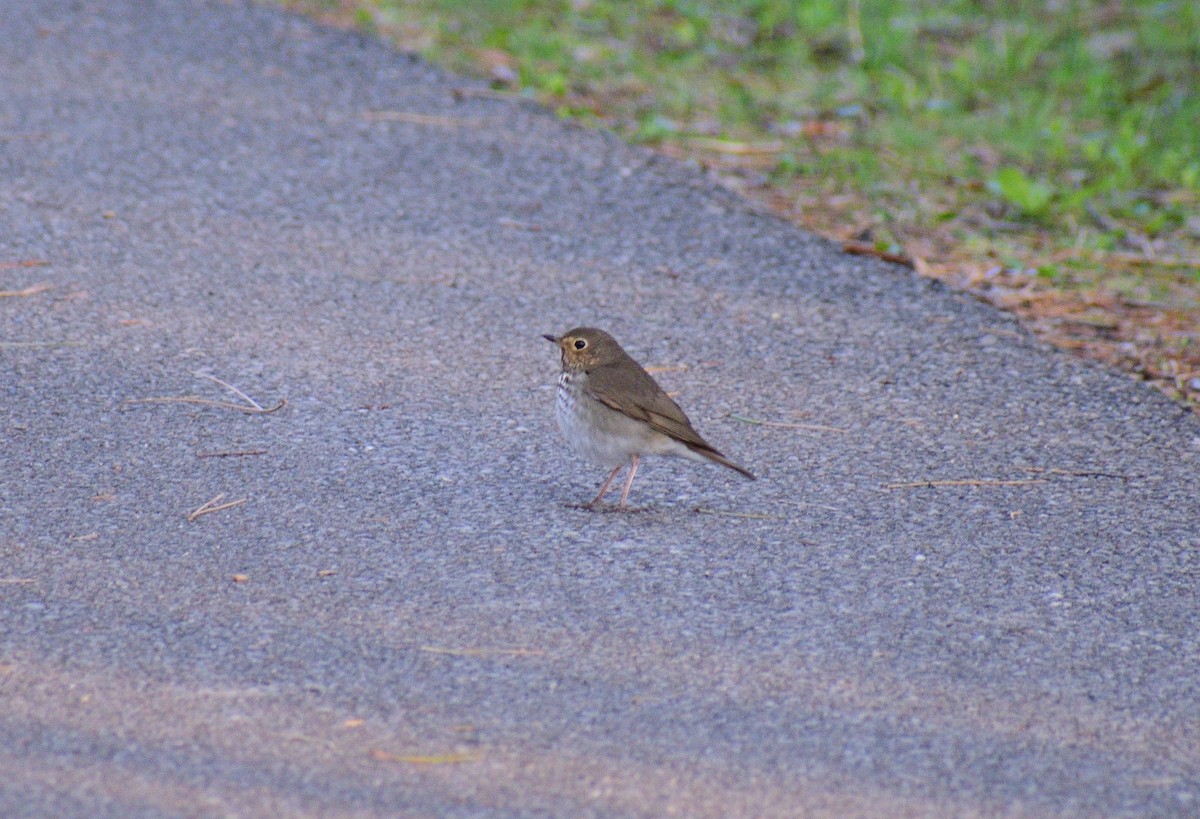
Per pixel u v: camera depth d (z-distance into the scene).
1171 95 21.33
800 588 8.97
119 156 15.56
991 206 16.64
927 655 8.27
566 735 7.32
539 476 10.46
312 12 20.73
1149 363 12.81
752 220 15.40
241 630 8.18
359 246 14.09
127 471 10.08
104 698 7.45
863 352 12.70
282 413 11.07
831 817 6.79
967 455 10.98
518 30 20.88
